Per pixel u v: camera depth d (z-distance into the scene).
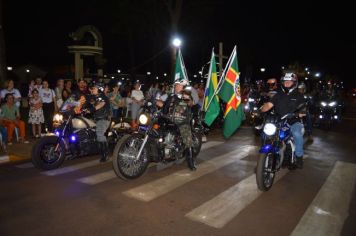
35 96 10.96
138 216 5.14
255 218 5.12
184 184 6.61
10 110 10.19
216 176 7.16
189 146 7.31
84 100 7.88
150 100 6.96
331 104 14.55
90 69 34.19
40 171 7.46
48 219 5.01
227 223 4.95
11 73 33.91
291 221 5.04
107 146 8.30
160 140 6.92
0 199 5.77
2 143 9.28
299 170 7.75
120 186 6.47
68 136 7.77
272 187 6.53
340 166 8.16
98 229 4.71
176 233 4.62
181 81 7.29
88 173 7.33
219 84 10.02
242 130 13.74
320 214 5.29
